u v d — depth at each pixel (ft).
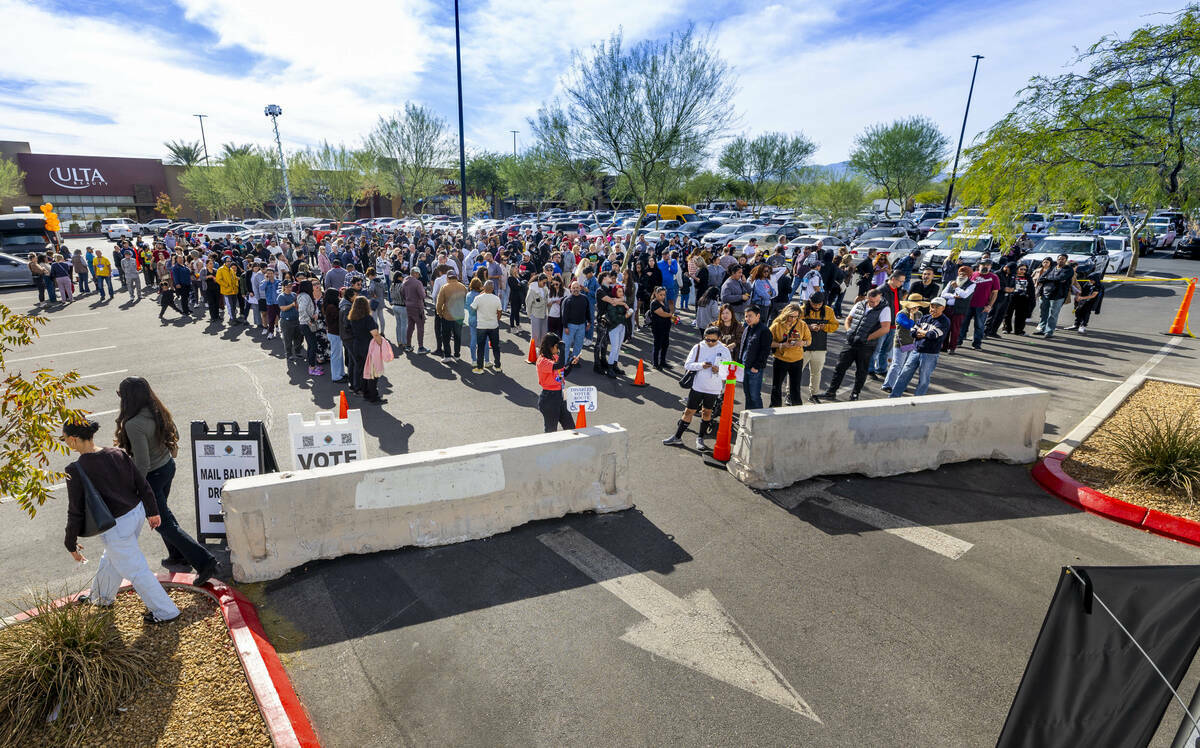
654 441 27.35
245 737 11.59
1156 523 19.86
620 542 19.08
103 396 33.96
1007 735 8.66
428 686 13.43
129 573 13.98
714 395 25.79
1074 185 28.07
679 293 61.98
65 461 25.41
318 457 21.01
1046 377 37.29
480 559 18.08
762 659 14.25
